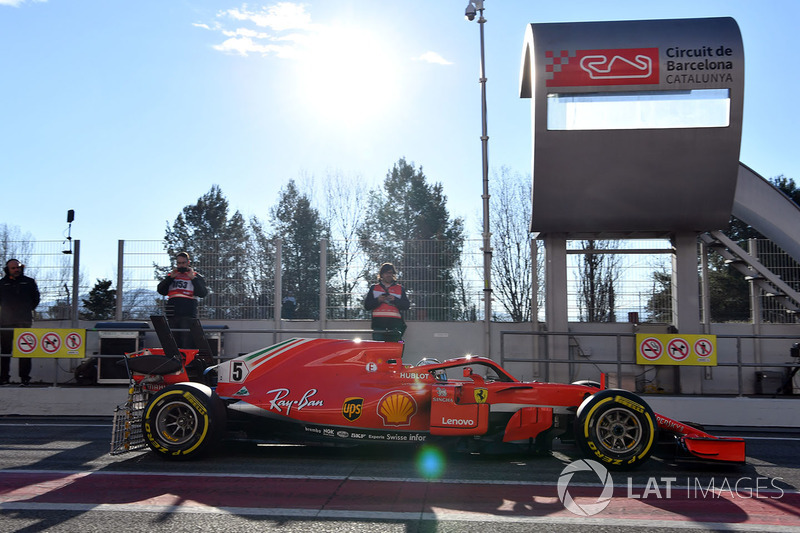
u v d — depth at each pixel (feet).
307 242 40.86
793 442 28.35
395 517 15.66
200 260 40.27
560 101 36.01
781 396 36.60
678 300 39.09
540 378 38.83
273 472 20.49
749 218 40.52
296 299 40.11
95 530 14.56
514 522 15.42
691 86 35.40
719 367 39.93
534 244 40.22
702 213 37.35
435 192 111.86
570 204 37.40
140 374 24.00
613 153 36.04
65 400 35.24
